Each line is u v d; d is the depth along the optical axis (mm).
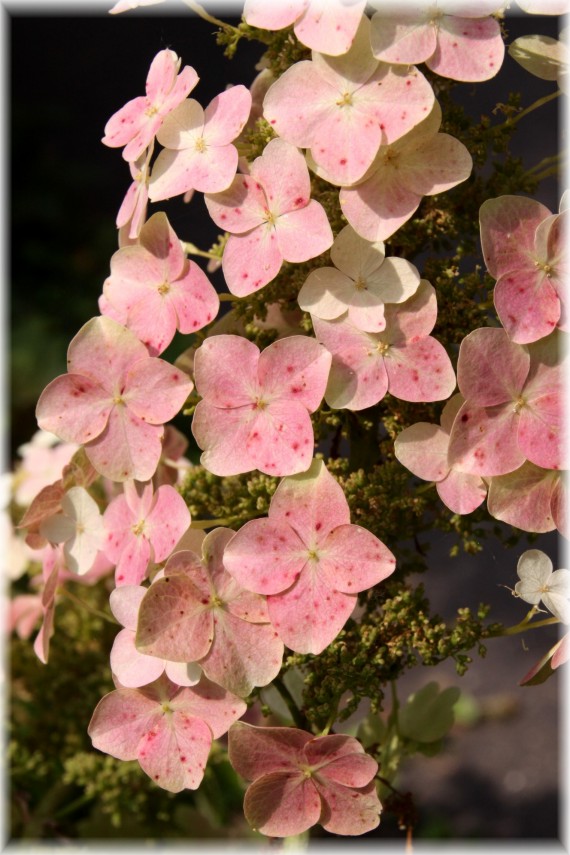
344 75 517
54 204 1993
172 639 507
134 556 536
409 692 1379
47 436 714
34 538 569
